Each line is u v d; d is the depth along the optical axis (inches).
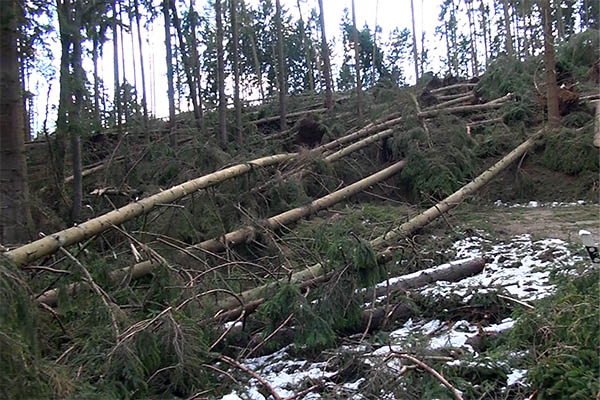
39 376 116.4
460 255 253.0
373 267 186.2
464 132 380.8
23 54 290.8
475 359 136.8
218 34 476.4
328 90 560.7
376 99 509.0
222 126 441.7
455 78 578.6
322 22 574.2
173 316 165.3
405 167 368.5
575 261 199.8
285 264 239.8
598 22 818.8
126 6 460.4
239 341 188.4
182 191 246.7
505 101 466.3
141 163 354.6
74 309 177.5
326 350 168.1
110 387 137.6
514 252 245.9
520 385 127.3
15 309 122.5
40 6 273.3
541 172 382.0
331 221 289.4
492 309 177.3
